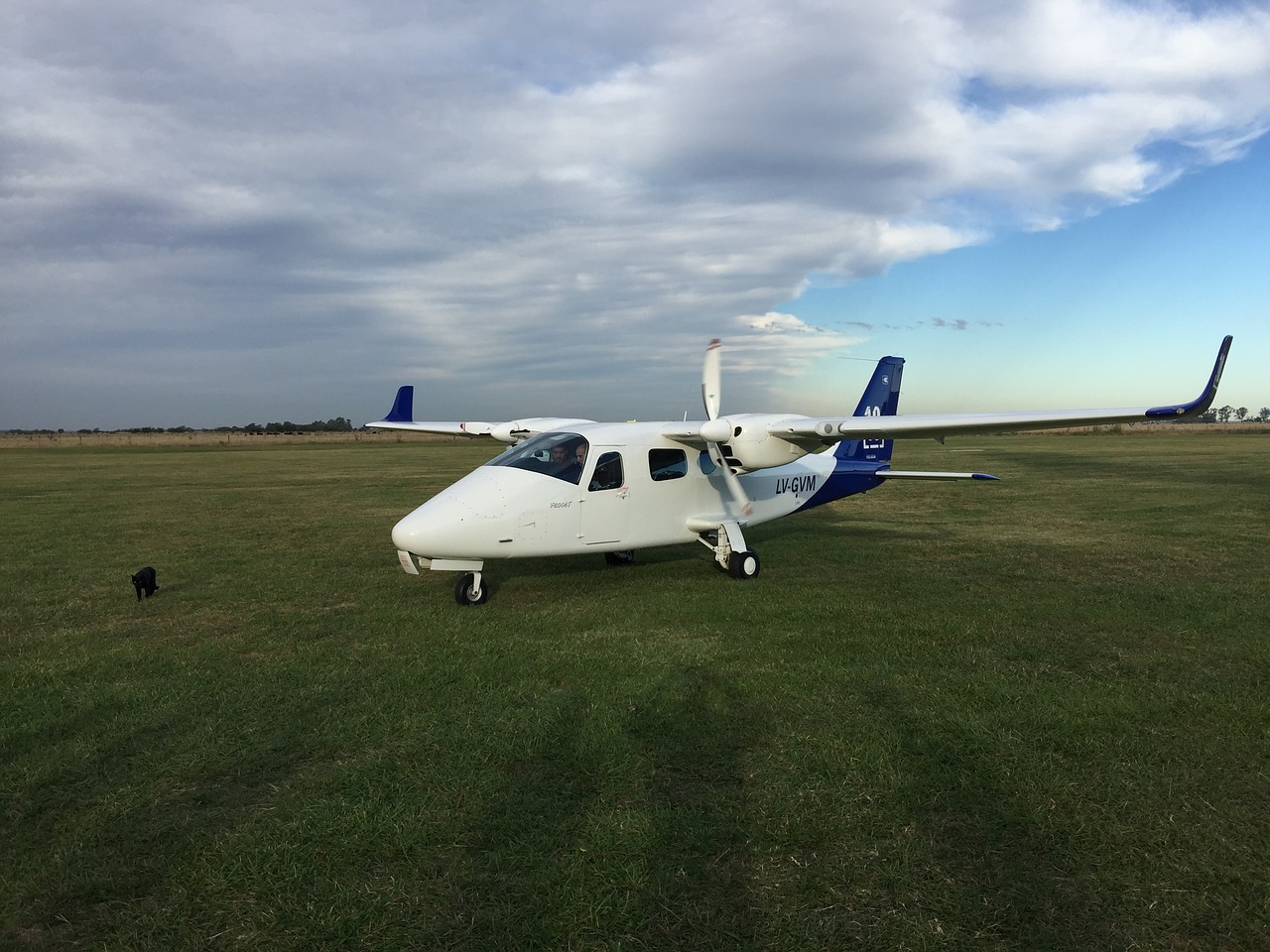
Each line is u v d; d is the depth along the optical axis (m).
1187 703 5.07
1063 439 56.88
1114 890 3.12
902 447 47.88
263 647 6.79
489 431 13.66
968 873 3.24
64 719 5.04
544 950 2.80
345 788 4.01
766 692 5.35
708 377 10.24
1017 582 9.25
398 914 3.00
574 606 8.18
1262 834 3.51
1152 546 11.78
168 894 3.16
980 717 4.82
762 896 3.10
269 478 27.23
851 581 9.39
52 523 15.67
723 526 9.59
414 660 6.24
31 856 3.48
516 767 4.25
